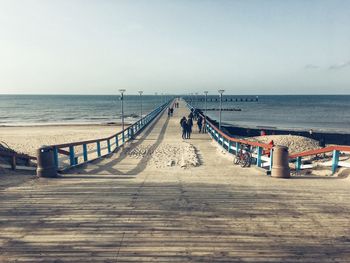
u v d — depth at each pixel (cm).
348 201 675
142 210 616
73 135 3259
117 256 432
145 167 1139
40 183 837
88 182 855
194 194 730
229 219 569
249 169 1078
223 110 10556
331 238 490
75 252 444
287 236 497
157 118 4003
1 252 446
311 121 6575
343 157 1933
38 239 486
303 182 852
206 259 424
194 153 1438
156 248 455
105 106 12862
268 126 5419
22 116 7469
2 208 629
